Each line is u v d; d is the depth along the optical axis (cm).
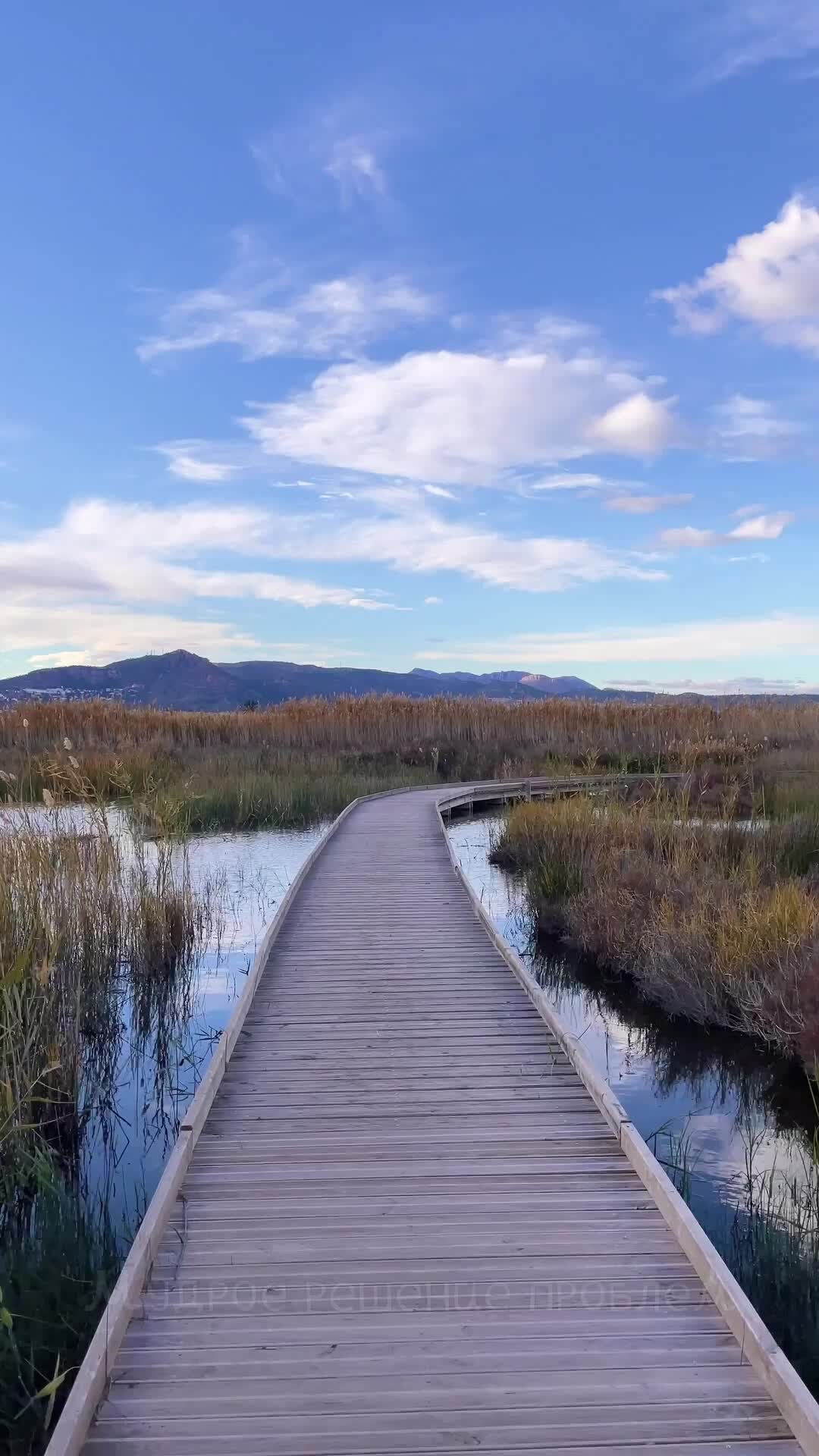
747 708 2597
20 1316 289
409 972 635
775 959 625
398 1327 265
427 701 2644
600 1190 347
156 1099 536
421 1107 422
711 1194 410
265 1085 447
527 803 1384
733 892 800
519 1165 366
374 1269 294
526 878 1045
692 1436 224
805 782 1479
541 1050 494
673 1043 615
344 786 1727
